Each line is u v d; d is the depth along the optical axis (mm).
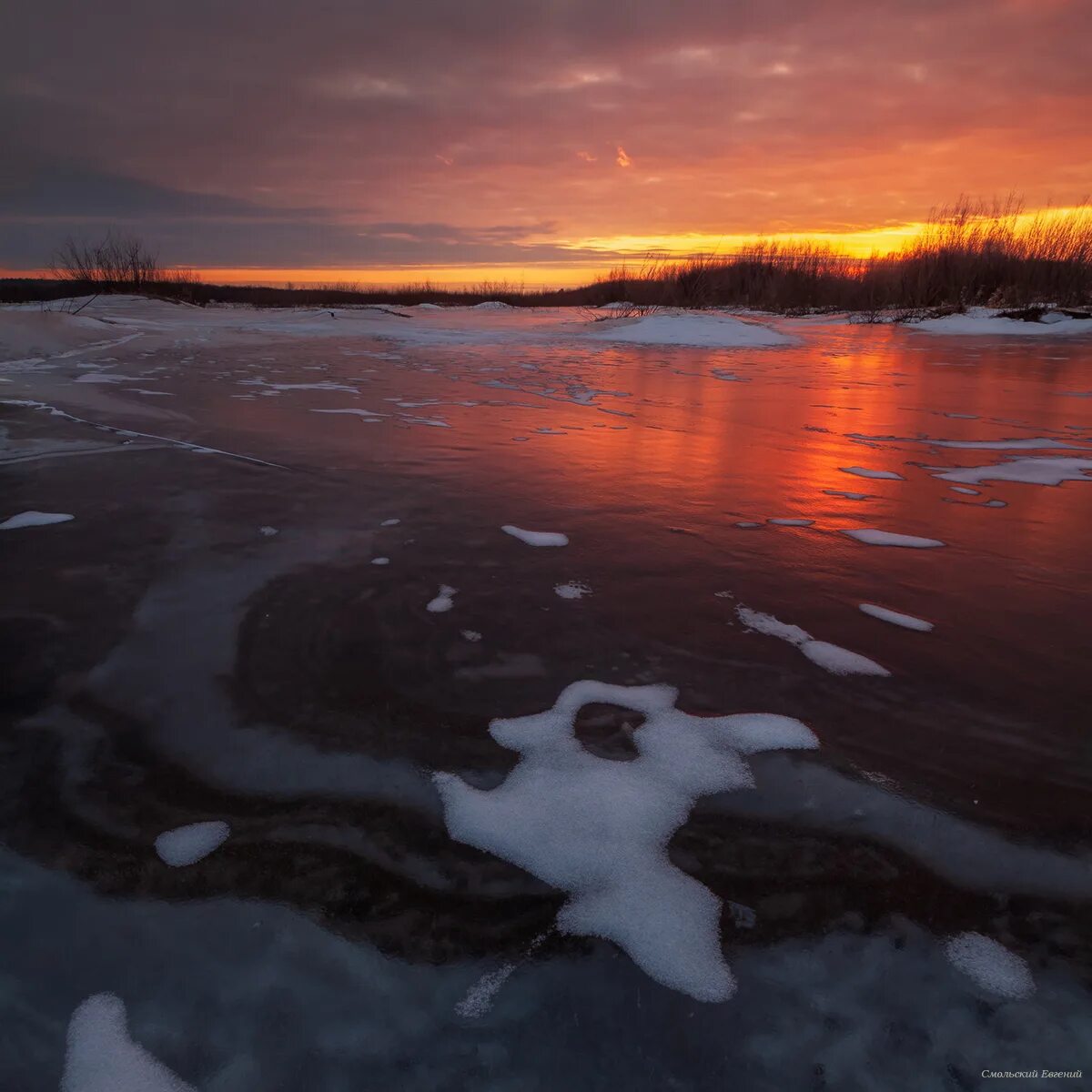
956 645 1804
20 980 956
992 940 1021
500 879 1115
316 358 7629
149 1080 841
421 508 2770
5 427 3893
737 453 3777
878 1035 893
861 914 1062
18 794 1276
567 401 5320
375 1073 847
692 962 985
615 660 1714
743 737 1443
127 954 993
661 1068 854
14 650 1726
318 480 3096
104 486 2953
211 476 3119
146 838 1187
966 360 8188
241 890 1094
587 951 1001
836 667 1695
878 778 1333
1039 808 1261
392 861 1148
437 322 13289
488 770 1348
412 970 974
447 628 1844
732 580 2164
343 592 2043
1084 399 5570
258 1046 878
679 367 7547
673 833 1208
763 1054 870
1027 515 2822
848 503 2945
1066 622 1928
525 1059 861
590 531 2559
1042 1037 889
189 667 1658
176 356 7465
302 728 1455
